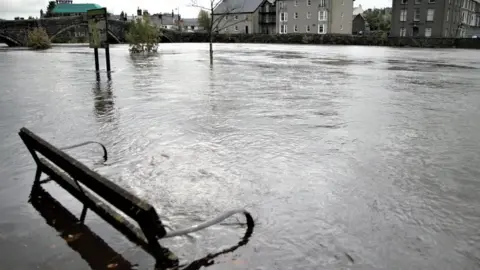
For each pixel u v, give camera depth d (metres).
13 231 2.99
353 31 89.75
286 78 13.82
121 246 2.79
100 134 5.76
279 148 5.16
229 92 10.22
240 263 2.60
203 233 2.98
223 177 4.09
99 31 13.41
